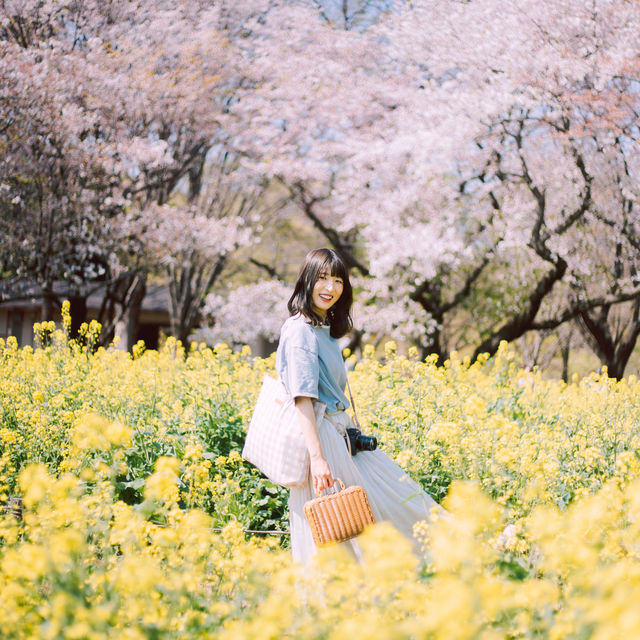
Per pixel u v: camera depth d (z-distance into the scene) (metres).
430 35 12.27
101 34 13.21
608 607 1.77
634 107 10.95
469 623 1.80
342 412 3.07
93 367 6.39
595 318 15.12
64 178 13.05
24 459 4.57
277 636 1.91
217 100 14.83
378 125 14.46
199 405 5.33
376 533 2.15
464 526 2.29
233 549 2.61
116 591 2.05
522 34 11.20
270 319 17.56
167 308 22.39
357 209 14.16
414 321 14.38
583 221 12.66
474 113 11.56
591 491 3.68
